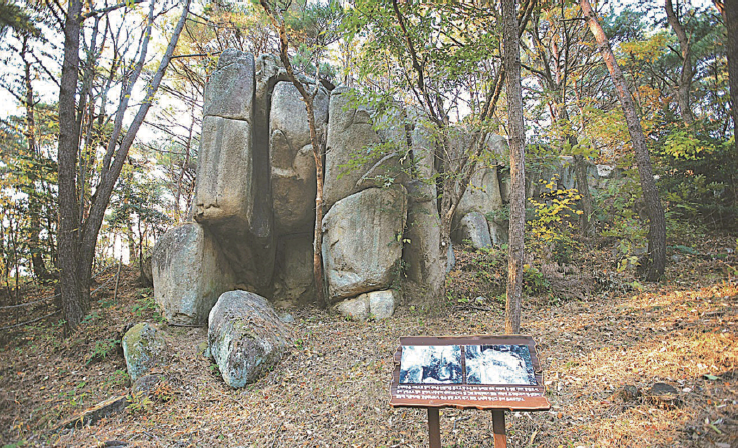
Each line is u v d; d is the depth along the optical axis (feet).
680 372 15.81
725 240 35.19
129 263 51.60
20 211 31.45
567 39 43.73
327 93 37.55
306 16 48.37
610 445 12.72
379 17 27.76
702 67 53.21
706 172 39.27
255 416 18.95
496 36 28.25
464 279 35.12
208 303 32.45
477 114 30.17
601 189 49.62
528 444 13.66
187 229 32.73
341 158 33.88
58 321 30.07
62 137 30.68
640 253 33.42
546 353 20.68
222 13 47.60
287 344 25.58
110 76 36.58
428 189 34.65
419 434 15.23
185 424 18.74
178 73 57.16
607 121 37.04
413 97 35.04
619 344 20.03
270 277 37.35
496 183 46.68
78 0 31.76
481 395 10.80
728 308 21.27
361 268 32.48
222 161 32.89
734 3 13.19
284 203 35.91
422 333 26.43
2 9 23.43
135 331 25.45
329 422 17.37
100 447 16.29
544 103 36.11
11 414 18.74
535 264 34.88
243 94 34.01
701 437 11.89
